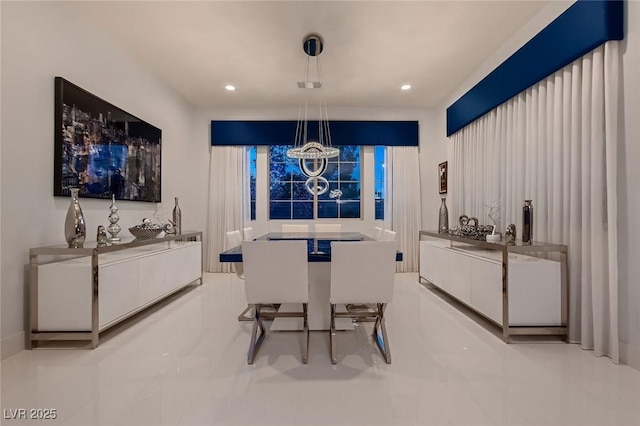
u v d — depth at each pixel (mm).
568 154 2547
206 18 2967
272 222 5637
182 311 3285
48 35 2545
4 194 2207
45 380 1894
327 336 2656
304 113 5473
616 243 2129
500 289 2562
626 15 2102
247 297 2229
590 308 2340
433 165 5562
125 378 1921
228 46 3469
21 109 2324
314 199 5691
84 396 1725
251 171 5652
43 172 2504
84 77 2947
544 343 2467
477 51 3605
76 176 2797
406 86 4621
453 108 4672
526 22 3055
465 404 1663
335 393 1768
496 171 3584
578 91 2453
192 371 2014
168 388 1812
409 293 4012
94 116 3016
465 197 4441
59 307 2340
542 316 2484
